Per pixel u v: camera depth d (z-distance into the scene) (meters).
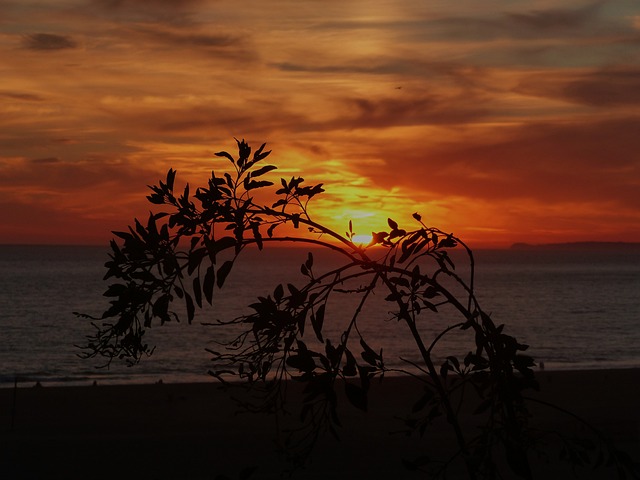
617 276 189.00
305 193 3.21
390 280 3.22
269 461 14.85
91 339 2.99
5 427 17.98
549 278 173.88
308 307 3.06
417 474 13.67
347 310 79.56
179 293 2.99
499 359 2.98
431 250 3.25
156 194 3.13
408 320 3.20
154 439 16.75
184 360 43.06
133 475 14.26
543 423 17.47
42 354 48.16
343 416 18.17
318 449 15.25
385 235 3.28
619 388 24.42
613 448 3.11
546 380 26.17
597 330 68.94
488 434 2.92
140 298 2.97
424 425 3.13
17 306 86.06
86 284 127.38
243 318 3.03
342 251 3.25
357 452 15.04
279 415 18.12
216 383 23.50
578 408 20.39
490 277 177.00
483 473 2.90
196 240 3.08
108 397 21.78
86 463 15.03
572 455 3.10
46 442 16.48
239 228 3.09
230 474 14.13
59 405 20.69
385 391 21.48
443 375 3.10
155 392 22.44
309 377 2.96
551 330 68.69
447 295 3.20
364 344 3.04
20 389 22.81
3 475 14.16
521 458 2.84
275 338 3.03
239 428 17.41
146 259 3.01
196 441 16.45
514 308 92.19
